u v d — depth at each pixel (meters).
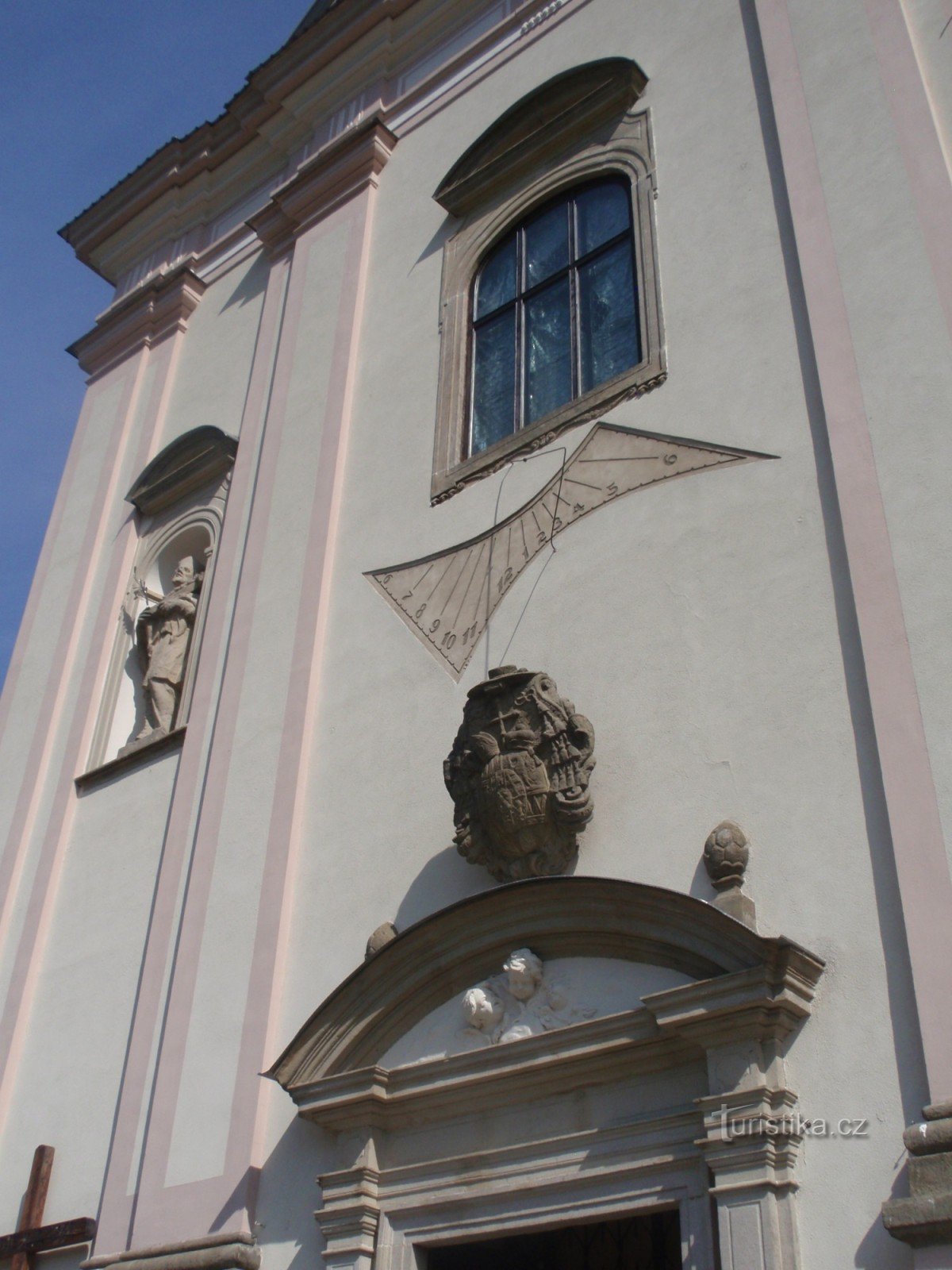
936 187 6.99
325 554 9.00
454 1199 6.05
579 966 6.15
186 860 8.52
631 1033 5.67
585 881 5.99
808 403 6.89
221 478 10.79
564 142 9.49
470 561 8.09
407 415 9.29
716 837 5.91
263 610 9.17
